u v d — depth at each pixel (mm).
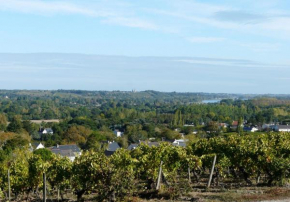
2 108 168750
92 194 19734
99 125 117188
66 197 20328
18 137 72562
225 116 136875
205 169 26281
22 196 22734
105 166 16734
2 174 22188
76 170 17562
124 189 16125
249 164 21203
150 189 17984
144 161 19859
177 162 21281
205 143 26547
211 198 15797
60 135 93125
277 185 19297
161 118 132500
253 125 116500
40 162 21734
